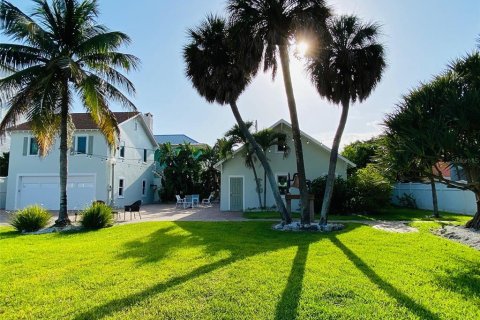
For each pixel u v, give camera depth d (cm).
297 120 1232
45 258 746
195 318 410
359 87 1182
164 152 3052
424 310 428
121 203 2556
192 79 1328
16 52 1271
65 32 1345
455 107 830
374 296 476
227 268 631
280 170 2142
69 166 2359
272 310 430
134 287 527
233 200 2186
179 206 2611
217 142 3098
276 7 1105
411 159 901
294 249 808
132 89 1452
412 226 1255
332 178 1232
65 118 1380
